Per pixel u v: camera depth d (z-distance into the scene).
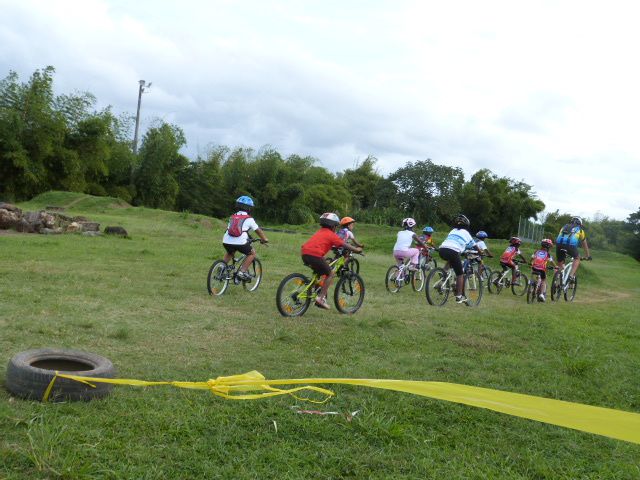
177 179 48.47
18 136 35.47
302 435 3.44
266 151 52.00
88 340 5.28
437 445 3.54
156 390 3.99
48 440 2.87
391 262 17.78
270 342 5.89
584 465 3.41
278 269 12.82
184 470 2.85
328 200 54.25
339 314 8.13
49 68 36.81
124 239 17.17
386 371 5.03
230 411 3.69
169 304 7.51
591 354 6.56
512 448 3.57
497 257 20.91
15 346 4.86
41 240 14.59
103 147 39.75
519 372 5.46
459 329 7.55
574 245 13.28
